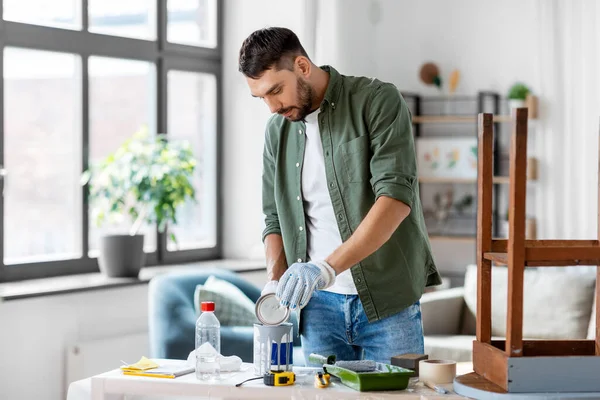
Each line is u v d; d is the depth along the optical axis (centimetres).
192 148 583
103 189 489
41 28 482
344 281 261
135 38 536
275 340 238
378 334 261
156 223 536
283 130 271
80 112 507
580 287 489
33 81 487
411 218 261
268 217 284
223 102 600
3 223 468
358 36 631
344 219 259
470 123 663
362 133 254
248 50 242
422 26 675
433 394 220
